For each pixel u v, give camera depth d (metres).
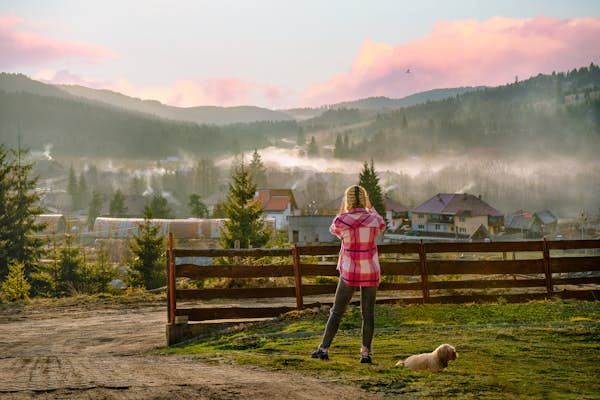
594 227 139.00
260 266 11.14
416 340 7.95
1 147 53.56
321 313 10.66
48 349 10.77
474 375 5.62
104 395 4.80
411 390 4.97
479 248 12.09
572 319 9.50
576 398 4.67
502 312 10.34
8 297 24.06
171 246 10.82
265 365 6.32
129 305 18.34
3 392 4.95
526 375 5.62
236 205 42.88
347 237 6.47
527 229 139.62
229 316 10.98
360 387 5.10
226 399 4.64
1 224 50.81
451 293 17.17
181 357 7.68
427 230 141.88
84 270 43.88
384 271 11.88
